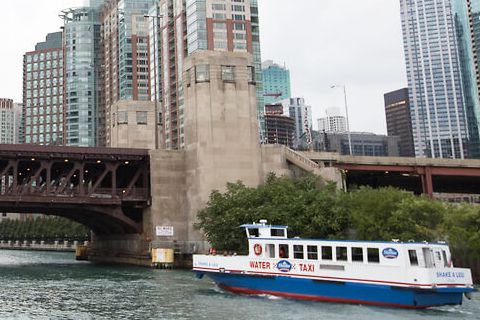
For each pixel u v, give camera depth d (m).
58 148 80.12
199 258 50.72
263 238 46.28
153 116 110.88
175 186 86.06
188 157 86.25
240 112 86.56
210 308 39.62
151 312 38.31
